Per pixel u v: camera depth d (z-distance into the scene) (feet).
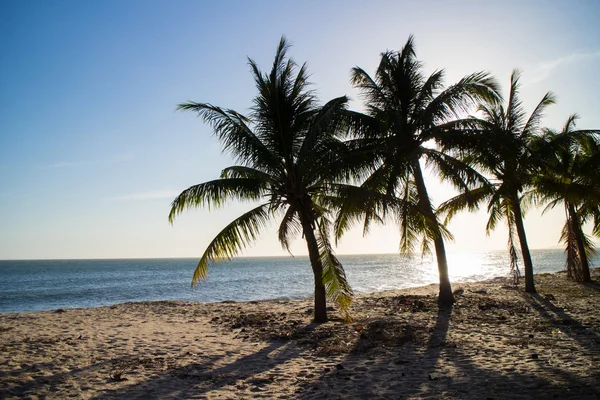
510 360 23.79
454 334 32.07
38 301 99.81
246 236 37.14
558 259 313.94
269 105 38.27
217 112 37.45
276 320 43.24
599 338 29.07
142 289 128.67
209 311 56.03
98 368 25.12
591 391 17.87
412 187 53.83
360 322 38.73
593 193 52.19
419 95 47.14
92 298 105.09
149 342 33.22
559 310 42.50
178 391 20.51
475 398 17.75
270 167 38.40
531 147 54.95
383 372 22.58
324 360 25.90
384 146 44.29
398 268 257.75
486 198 54.80
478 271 199.21
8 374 23.75
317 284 40.55
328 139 38.88
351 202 34.83
